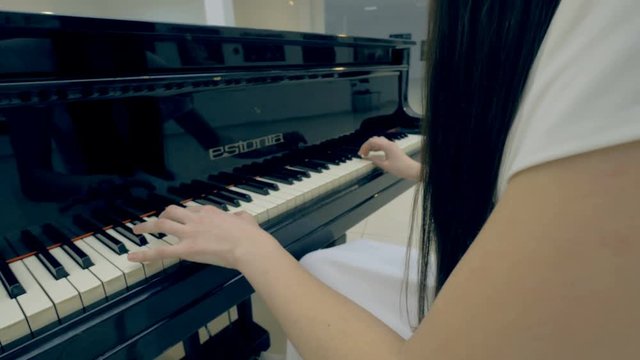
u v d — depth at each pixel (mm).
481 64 366
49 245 587
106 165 639
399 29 3973
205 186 793
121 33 612
